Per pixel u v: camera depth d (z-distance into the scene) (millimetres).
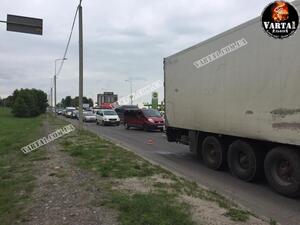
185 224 5645
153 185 8172
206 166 11844
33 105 66625
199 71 11852
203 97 11617
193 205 6664
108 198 7098
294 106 7586
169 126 14508
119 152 13617
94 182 8539
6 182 8742
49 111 93750
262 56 8602
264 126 8578
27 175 9523
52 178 9141
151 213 6074
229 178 10094
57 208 6648
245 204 7531
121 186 8109
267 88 8438
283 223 6391
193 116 12406
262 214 6859
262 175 9375
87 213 6305
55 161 11734
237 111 9695
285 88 7840
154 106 45031
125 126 33531
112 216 6086
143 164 10930
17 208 6684
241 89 9484
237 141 9914
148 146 17906
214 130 11000
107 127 35469
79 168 10391
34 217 6203
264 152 9242
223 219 5977
